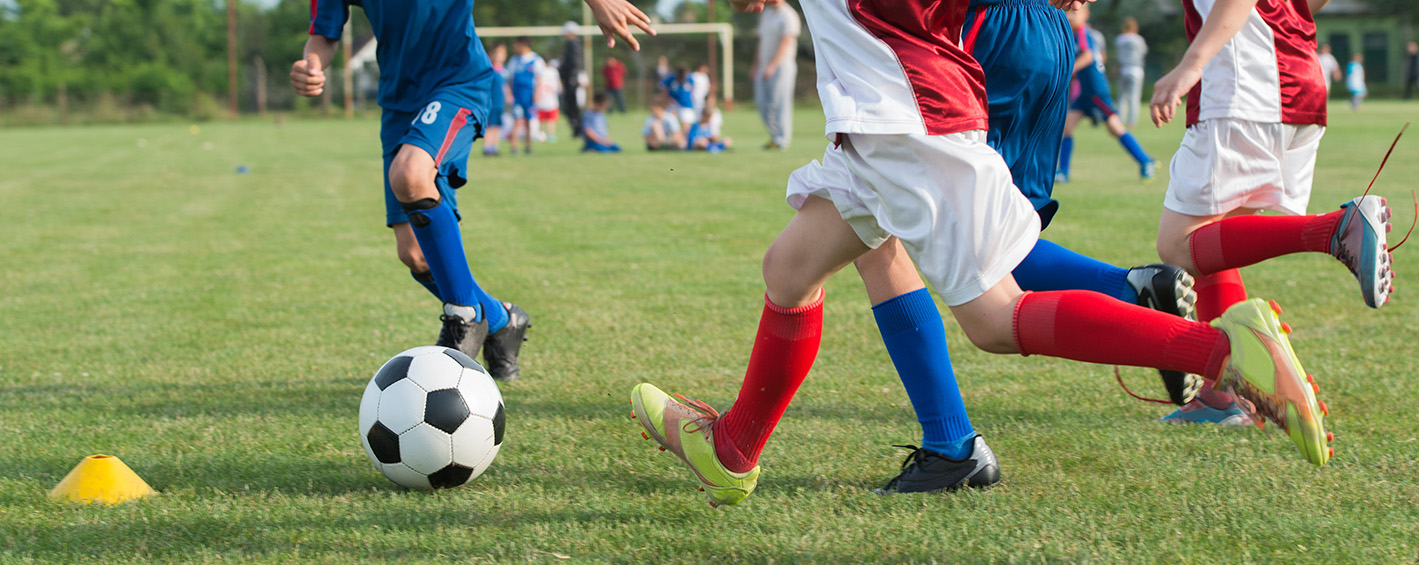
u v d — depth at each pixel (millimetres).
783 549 2041
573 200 9523
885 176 1907
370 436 2447
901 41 1932
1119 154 13859
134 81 37688
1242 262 2688
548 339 4199
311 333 4406
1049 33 2668
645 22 2812
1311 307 4469
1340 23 43781
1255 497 2275
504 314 3531
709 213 8414
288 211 9094
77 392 3455
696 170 12570
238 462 2688
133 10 43344
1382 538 2037
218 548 2100
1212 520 2145
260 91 38906
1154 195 8852
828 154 2070
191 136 24797
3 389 3520
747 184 10727
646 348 4023
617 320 4547
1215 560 1948
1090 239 6457
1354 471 2428
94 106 36031
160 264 6348
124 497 2400
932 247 1883
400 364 2510
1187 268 2852
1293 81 2805
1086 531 2098
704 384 3488
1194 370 1730
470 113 3475
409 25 3432
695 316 4613
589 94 34375
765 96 16078
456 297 3387
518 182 11367
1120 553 1988
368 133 25297
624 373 3641
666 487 2445
